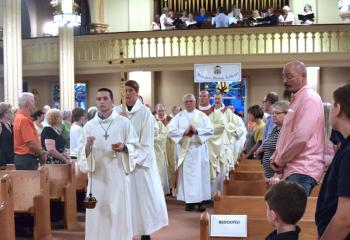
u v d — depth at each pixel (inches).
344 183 102.7
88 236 220.5
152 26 756.6
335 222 102.7
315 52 634.2
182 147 354.0
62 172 298.0
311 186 167.2
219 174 387.5
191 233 290.2
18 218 284.2
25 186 261.9
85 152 215.6
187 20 733.3
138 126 244.7
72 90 661.3
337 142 118.9
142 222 246.5
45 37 703.7
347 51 632.4
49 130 306.0
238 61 645.3
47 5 856.9
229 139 404.8
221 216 148.0
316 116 167.0
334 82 689.6
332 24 635.5
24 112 281.9
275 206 107.9
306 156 168.4
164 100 728.3
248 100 703.7
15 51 539.2
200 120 354.6
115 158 218.7
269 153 215.8
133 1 798.5
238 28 648.4
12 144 304.0
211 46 655.8
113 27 803.4
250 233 147.3
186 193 352.5
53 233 288.8
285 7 713.6
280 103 206.2
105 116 221.0
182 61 654.5
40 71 706.8
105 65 675.4
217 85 710.5
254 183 219.8
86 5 838.5
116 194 218.8
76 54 690.2
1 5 714.8
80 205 351.9
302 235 146.5
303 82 172.4
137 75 713.0
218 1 799.1
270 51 646.5
